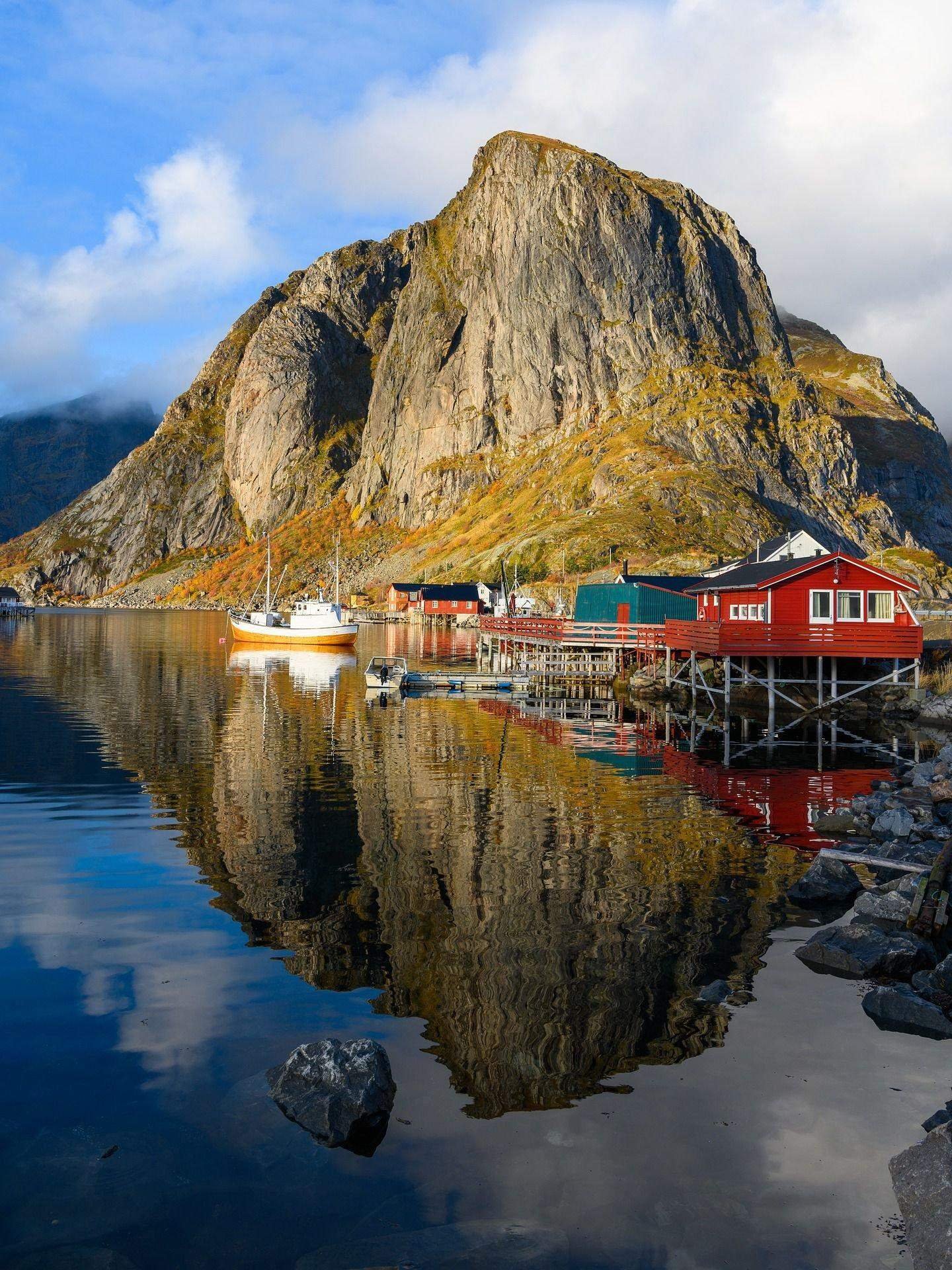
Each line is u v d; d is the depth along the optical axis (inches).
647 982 532.1
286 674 2662.4
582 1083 418.6
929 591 5753.0
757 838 869.2
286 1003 503.2
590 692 2301.9
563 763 1285.7
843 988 524.4
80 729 1563.7
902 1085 418.0
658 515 7711.6
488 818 949.8
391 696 2158.0
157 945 589.6
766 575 1839.3
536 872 754.2
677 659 2256.4
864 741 1498.5
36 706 1865.2
